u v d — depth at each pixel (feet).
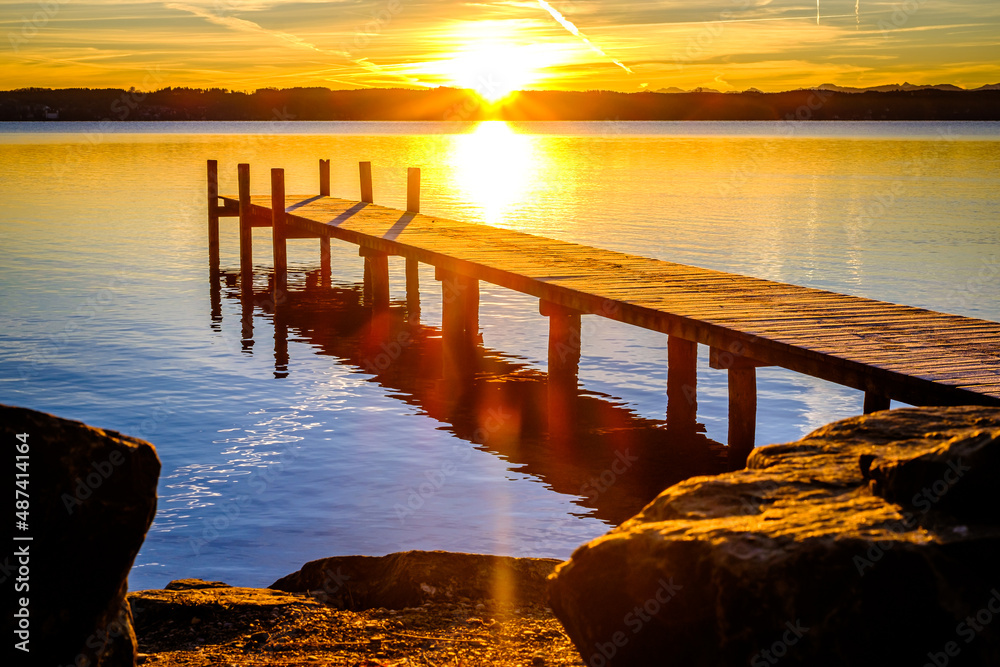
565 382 45.42
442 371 52.85
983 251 87.51
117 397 46.24
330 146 294.66
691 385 42.29
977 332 35.22
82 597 10.82
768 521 11.17
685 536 11.02
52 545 10.52
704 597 10.66
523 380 50.78
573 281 45.62
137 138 353.72
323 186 92.38
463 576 19.39
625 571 11.28
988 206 124.98
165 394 46.98
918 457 11.23
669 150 284.20
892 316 38.14
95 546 10.84
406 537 29.81
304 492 33.78
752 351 34.68
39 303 68.44
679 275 47.75
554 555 28.50
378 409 45.09
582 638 11.66
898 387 29.07
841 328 35.83
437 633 17.31
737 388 36.19
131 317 65.10
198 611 18.20
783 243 92.73
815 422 41.45
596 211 120.26
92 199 135.13
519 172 187.73
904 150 271.08
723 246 90.94
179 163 200.75
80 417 42.78
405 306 72.33
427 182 163.12
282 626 17.67
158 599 18.51
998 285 70.90
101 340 57.98
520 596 18.95
